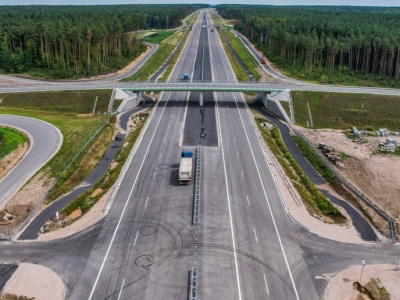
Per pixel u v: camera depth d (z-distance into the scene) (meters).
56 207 63.97
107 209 62.62
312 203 68.44
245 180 71.94
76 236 56.28
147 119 102.25
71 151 80.06
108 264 50.50
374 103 111.44
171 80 135.12
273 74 145.50
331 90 117.25
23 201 63.75
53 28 137.25
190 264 50.62
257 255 52.81
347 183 75.75
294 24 174.00
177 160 78.94
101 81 130.12
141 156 80.44
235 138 90.94
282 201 66.00
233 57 179.75
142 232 56.97
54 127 92.06
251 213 62.19
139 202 64.50
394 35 141.38
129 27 173.50
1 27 150.25
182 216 60.81
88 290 46.28
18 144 81.69
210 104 116.38
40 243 54.81
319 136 96.12
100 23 150.12
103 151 85.81
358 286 48.44
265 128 101.56
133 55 168.88
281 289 47.06
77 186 71.50
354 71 148.38
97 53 145.62
